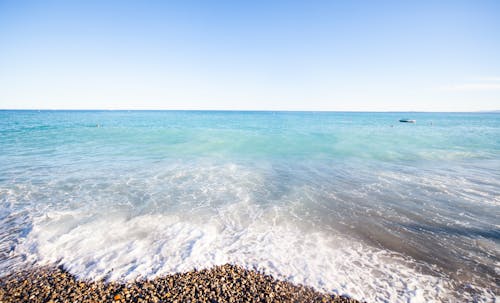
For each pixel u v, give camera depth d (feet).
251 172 38.52
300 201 26.96
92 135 77.87
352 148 61.57
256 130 104.12
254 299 13.50
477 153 56.03
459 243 18.97
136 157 47.55
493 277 15.37
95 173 35.65
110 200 25.91
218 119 224.12
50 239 18.21
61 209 23.43
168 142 66.18
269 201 26.81
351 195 28.94
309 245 18.53
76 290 13.67
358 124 165.68
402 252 17.80
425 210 24.80
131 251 17.11
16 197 26.11
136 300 13.07
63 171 36.35
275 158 49.83
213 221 21.93
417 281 14.99
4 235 18.63
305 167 42.45
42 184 30.35
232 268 15.83
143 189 29.53
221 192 29.27
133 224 20.89
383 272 15.72
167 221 21.63
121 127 107.45
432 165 44.62
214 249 17.69
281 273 15.51
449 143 71.15
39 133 80.94
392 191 30.40
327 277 15.21
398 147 63.57
